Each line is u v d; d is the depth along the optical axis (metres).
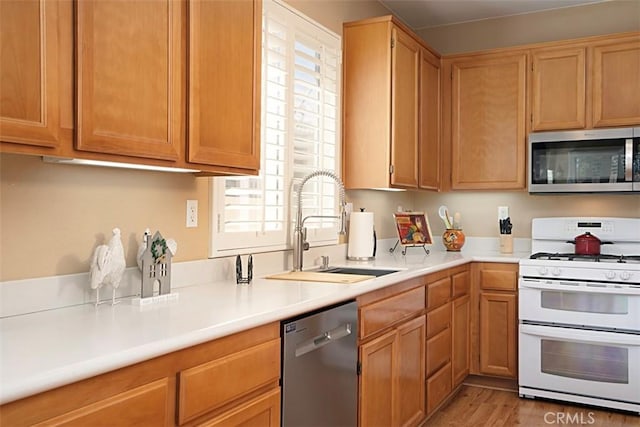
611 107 3.62
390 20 3.28
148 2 1.62
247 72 2.06
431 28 4.50
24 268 1.60
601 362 3.30
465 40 4.40
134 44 1.57
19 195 1.59
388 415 2.53
